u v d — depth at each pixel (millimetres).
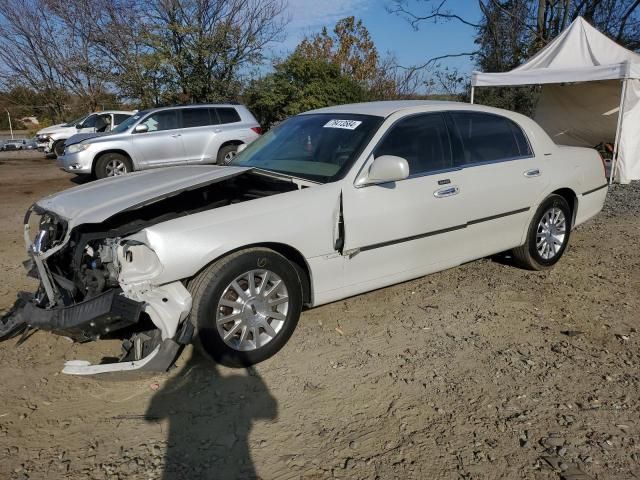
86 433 2980
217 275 3365
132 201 3592
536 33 20844
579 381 3471
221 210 3484
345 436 2955
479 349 3900
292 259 3828
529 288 5066
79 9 20141
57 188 11875
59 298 3467
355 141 4168
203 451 2840
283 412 3168
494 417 3107
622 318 4418
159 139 11953
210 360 3703
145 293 3184
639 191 10250
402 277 4320
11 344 3939
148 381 3482
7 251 6406
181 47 19719
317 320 4355
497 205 4789
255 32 20062
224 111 12758
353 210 3887
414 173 4262
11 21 22438
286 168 4336
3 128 35844
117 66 20469
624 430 2986
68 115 24969
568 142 14805
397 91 19375
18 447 2857
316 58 18953
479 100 18438
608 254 6121
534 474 2666
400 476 2654
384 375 3553
